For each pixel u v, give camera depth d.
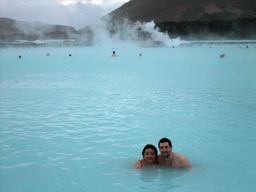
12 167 3.85
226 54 31.20
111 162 4.00
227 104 7.70
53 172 3.68
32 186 3.29
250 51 36.44
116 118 6.43
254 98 8.47
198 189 3.16
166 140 3.71
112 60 26.08
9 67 19.97
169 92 9.66
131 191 3.15
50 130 5.56
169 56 30.22
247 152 4.33
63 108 7.47
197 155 4.22
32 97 9.06
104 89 10.52
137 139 5.00
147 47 57.19
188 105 7.65
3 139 5.02
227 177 3.46
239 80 12.38
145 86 11.09
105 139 5.02
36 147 4.62
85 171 3.71
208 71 16.20
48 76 14.84
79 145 4.72
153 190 3.15
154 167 3.80
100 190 3.17
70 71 17.30
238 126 5.69
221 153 4.29
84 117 6.54
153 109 7.24
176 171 3.67
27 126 5.84
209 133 5.28
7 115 6.75
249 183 3.31
